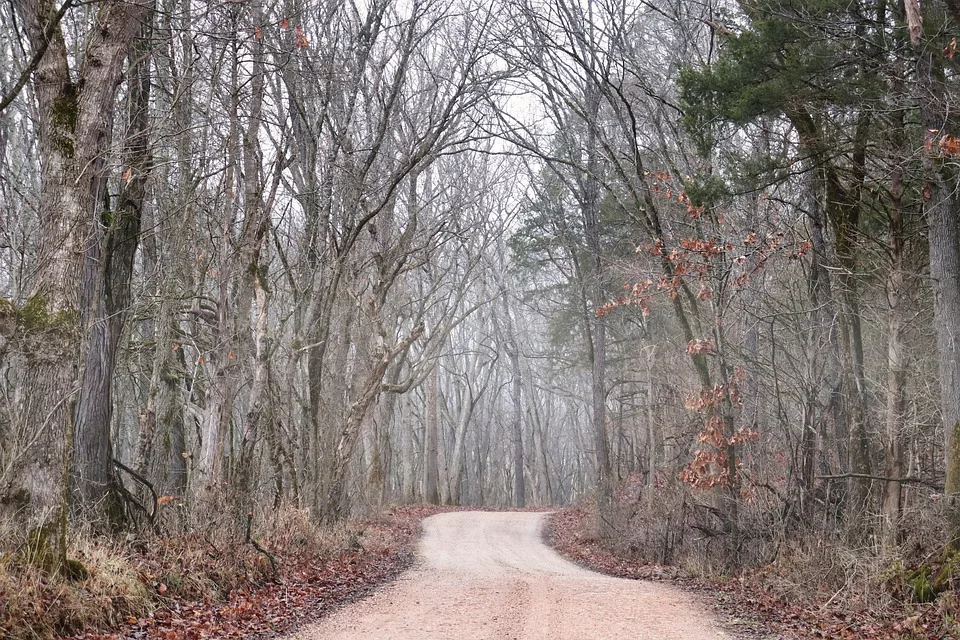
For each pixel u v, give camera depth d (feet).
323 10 65.98
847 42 45.88
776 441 67.62
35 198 48.73
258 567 41.78
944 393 41.47
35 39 30.94
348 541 61.21
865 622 35.42
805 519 52.31
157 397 62.44
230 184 49.11
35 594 26.22
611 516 81.87
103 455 40.01
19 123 60.59
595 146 91.04
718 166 63.52
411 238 82.89
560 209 108.06
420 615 35.42
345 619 34.32
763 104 47.24
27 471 28.30
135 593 30.89
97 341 40.60
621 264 95.20
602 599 40.93
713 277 58.08
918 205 50.80
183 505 46.29
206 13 39.52
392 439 178.50
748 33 48.34
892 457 47.29
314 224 69.10
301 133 68.39
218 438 48.32
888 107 44.91
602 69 69.41
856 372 55.77
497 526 102.17
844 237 55.11
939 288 42.32
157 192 57.72
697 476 57.62
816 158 52.70
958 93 42.37
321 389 74.02
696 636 31.78
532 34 75.00
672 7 71.61
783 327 72.49
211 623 31.32
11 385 31.48
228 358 49.08
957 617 33.27
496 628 32.30
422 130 87.97
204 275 55.36
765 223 65.51
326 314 69.15
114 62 31.27
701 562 57.41
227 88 51.39
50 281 29.19
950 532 38.78
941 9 43.75
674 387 81.15
